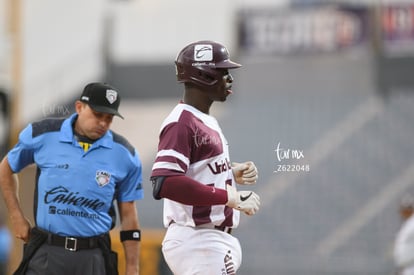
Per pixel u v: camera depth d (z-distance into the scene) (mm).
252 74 76188
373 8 72938
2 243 45562
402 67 73000
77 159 18359
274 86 75812
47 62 77688
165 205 17469
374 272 56906
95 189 18359
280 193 66250
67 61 78000
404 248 34781
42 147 18484
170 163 16156
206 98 17172
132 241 19203
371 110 72438
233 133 72000
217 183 16844
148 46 79312
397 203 62656
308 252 59938
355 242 60250
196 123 16672
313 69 74812
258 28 75625
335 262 58406
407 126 70125
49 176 18281
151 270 43656
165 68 78500
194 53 16969
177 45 78875
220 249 16859
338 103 74062
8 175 18812
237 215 17297
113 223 19188
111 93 18344
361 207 63594
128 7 80062
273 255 60000
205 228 16906
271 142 70125
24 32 76000
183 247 16781
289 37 74875
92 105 18188
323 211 63938
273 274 58125
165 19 79188
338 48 74062
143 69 78875
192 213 16797
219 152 16891
